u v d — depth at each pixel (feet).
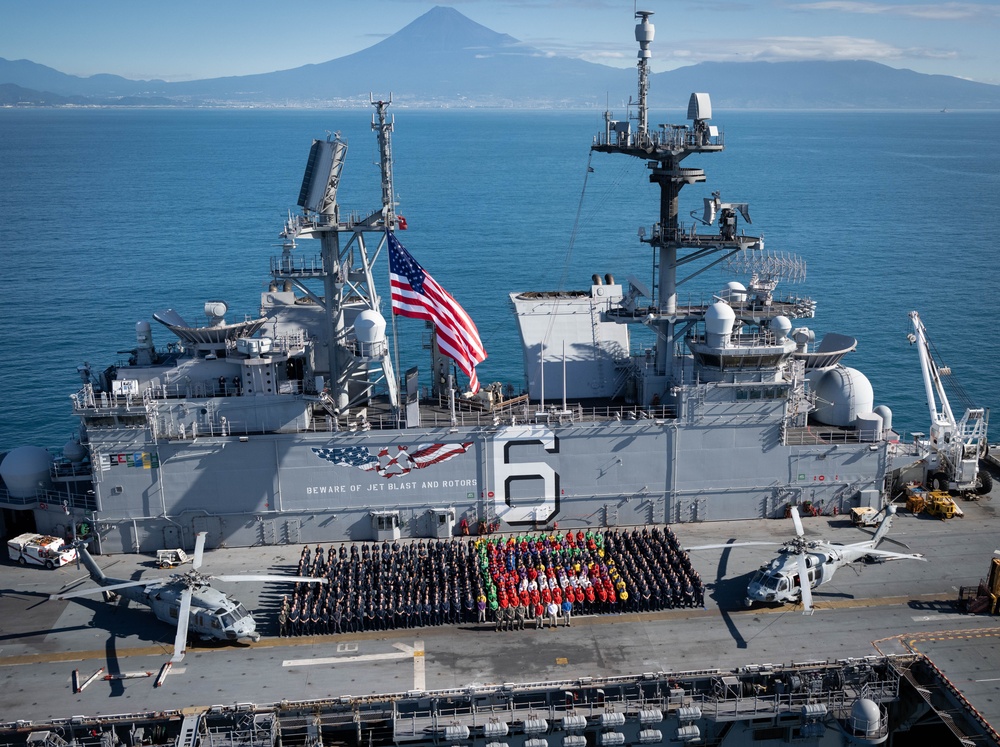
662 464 231.09
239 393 226.58
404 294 228.02
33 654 186.19
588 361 255.09
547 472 229.04
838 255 632.38
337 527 228.02
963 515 239.91
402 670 178.81
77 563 221.87
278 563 218.38
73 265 592.19
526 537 219.00
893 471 248.93
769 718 172.76
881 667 178.29
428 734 161.89
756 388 227.20
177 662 181.57
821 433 241.55
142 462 220.23
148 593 196.13
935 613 197.06
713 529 231.91
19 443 335.88
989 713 164.66
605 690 172.35
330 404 224.12
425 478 226.58
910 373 399.44
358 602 194.08
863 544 211.41
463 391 250.98
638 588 199.82
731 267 256.73
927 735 196.44
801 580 190.19
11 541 222.07
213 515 224.74
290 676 177.58
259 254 618.85
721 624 193.57
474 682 174.19
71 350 428.56
